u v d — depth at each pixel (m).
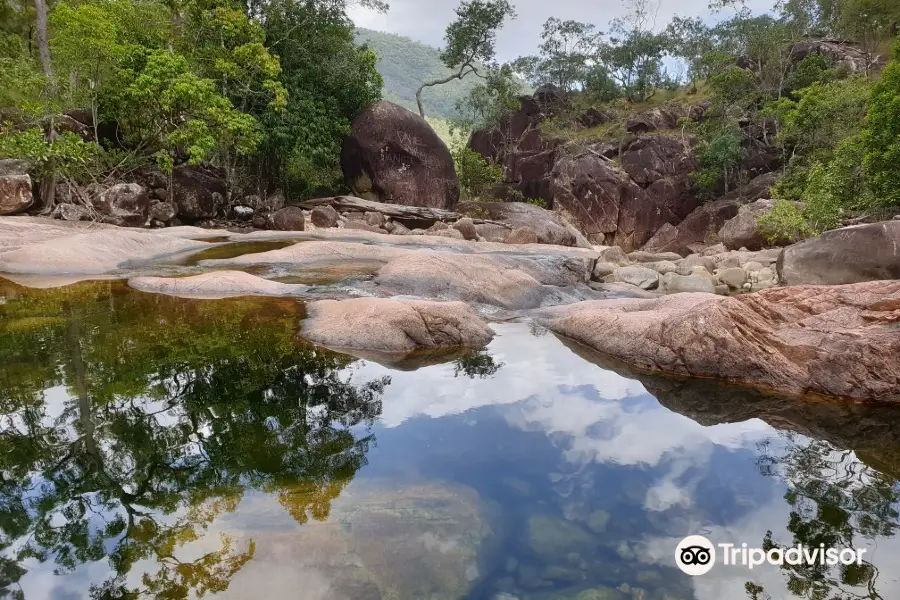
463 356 5.92
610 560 2.46
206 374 4.79
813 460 3.61
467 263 9.34
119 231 11.67
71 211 13.84
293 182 21.53
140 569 2.24
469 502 2.91
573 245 23.39
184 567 2.26
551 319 7.64
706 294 7.21
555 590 2.23
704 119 37.84
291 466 3.23
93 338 5.67
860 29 35.94
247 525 2.58
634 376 5.42
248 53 17.58
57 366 4.80
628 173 34.97
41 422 3.68
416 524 2.68
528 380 5.16
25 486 2.90
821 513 2.94
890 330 5.07
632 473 3.33
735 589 2.28
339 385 4.76
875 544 2.65
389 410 4.24
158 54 15.12
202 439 3.55
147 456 3.28
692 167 34.47
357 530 2.59
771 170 33.38
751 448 3.79
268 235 14.24
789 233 17.55
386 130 22.36
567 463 3.43
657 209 33.97
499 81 37.44
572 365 5.70
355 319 6.32
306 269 9.90
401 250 11.65
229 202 17.42
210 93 15.47
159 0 18.41
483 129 42.91
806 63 34.09
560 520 2.78
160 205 15.39
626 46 44.66
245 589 2.14
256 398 4.32
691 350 5.55
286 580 2.21
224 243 12.40
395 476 3.16
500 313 8.22
